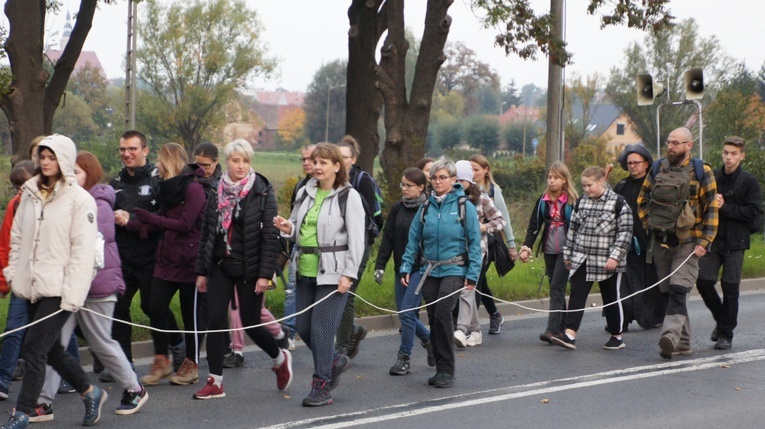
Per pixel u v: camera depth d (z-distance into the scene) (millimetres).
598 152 48000
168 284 7441
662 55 52156
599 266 9141
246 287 6898
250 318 6957
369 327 10719
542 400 7137
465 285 7473
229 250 6820
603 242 9141
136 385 6621
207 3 57594
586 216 9211
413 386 7672
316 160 6840
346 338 8289
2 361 7016
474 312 9664
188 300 7531
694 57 51125
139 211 7289
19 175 7109
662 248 8961
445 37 19500
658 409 6906
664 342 8703
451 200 7500
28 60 16297
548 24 17266
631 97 54062
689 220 8711
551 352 9242
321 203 6891
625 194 10352
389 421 6480
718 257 9289
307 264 6902
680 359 8844
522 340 9969
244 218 6809
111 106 81062
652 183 9109
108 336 6457
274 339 7145
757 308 12375
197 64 58125
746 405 7043
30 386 5922
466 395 7316
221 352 7098
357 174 8703
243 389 7473
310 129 93188
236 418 6535
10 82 15867
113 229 6484
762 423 6527
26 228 5969
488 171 9867
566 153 52469
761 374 8156
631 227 9117
